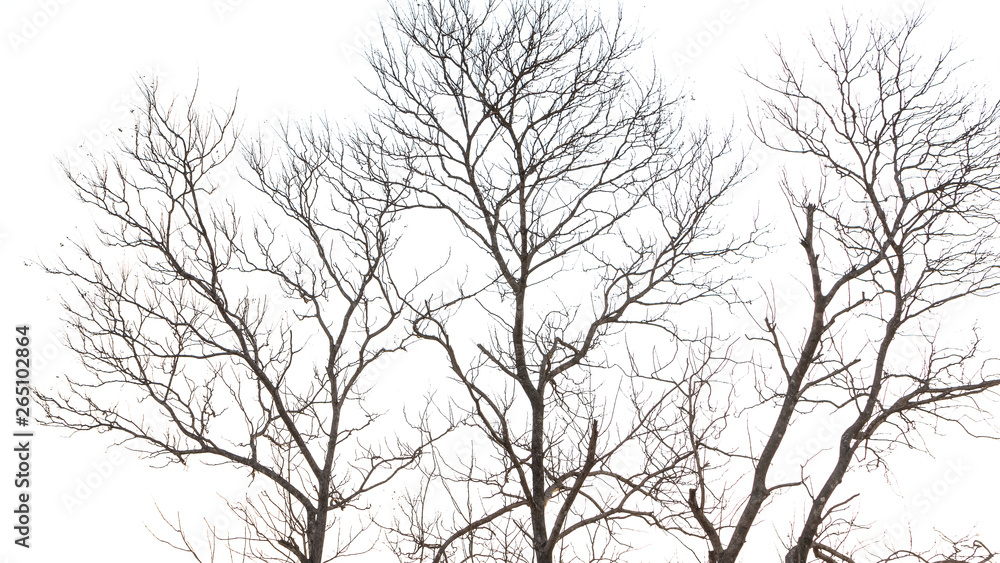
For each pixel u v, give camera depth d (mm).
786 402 11383
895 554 10367
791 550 10719
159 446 11758
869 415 11055
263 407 11953
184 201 11938
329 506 11891
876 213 11703
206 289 11805
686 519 10883
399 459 12070
